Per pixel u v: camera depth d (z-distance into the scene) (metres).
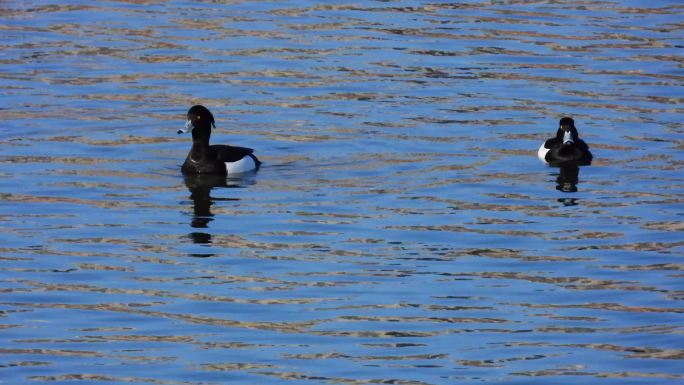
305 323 14.98
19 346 14.23
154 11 33.91
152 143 23.31
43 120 24.34
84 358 13.92
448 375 13.47
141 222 18.89
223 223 18.86
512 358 13.92
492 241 18.08
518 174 21.52
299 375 13.46
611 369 13.62
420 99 26.16
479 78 27.81
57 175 21.16
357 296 15.91
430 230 18.55
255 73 28.05
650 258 17.33
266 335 14.61
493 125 24.44
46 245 17.81
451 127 24.22
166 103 25.78
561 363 13.79
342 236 18.28
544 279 16.53
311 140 23.36
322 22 32.72
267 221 18.95
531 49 30.28
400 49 30.17
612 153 22.78
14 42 30.44
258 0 35.41
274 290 16.11
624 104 25.94
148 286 16.25
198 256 17.41
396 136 23.59
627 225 18.81
